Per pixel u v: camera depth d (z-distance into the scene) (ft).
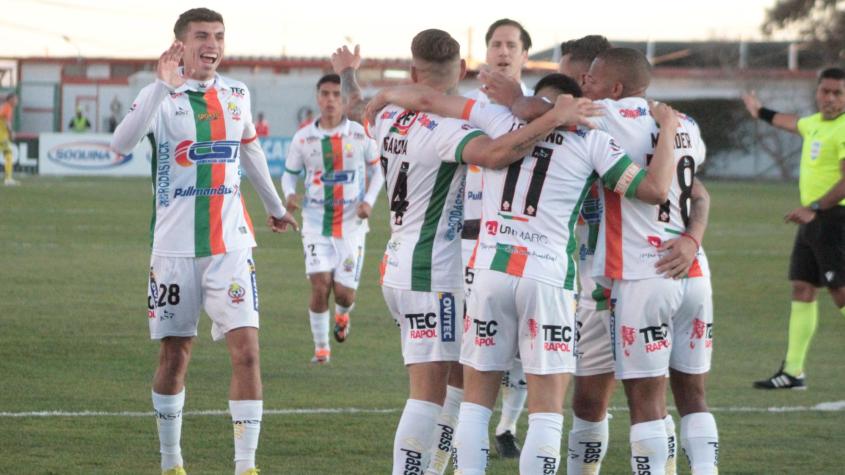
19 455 34.81
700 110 239.30
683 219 29.58
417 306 29.94
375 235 112.47
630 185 27.76
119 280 76.23
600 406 30.91
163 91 31.99
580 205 28.32
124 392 44.24
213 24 33.55
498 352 28.45
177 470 33.22
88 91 250.16
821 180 50.24
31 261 84.58
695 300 29.66
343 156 55.11
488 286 28.09
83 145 194.70
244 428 31.94
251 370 32.35
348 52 34.68
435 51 30.01
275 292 74.28
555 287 27.94
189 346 33.86
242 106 34.04
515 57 38.70
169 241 32.91
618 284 29.30
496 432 37.45
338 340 55.98
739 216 141.79
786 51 275.18
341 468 34.40
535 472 27.61
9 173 161.89
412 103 29.78
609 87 29.89
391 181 30.48
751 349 58.44
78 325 59.16
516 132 27.61
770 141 237.25
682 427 30.25
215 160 33.19
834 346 60.08
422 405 29.63
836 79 49.39
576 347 30.71
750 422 41.73
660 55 312.29
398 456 29.43
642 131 29.17
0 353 51.57
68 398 42.96
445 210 29.89
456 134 28.68
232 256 33.09
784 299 76.02
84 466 33.83
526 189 27.99
